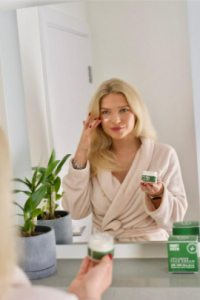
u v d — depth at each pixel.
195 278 1.27
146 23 1.35
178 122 1.36
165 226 1.39
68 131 1.45
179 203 1.37
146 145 1.38
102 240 0.91
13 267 0.66
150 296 1.23
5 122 1.52
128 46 1.37
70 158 1.45
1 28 1.48
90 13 1.39
